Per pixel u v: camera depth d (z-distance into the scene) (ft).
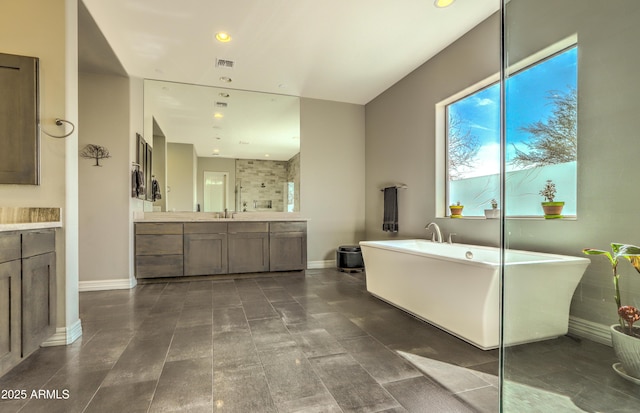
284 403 4.59
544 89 7.23
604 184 6.20
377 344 6.68
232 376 5.34
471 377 5.32
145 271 12.31
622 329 5.60
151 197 14.07
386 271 9.60
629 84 5.81
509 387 4.95
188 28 9.32
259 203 15.38
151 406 4.51
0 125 6.34
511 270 6.19
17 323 5.26
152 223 12.41
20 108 6.45
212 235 13.11
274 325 7.82
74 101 7.11
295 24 9.21
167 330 7.48
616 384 5.02
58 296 6.63
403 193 13.24
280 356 6.10
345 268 14.97
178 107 14.26
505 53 7.91
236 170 15.15
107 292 11.15
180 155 14.49
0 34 6.50
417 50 10.88
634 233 5.76
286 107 15.51
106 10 8.39
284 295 10.74
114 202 11.82
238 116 15.02
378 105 15.31
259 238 13.76
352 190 16.61
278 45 10.41
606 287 6.07
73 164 7.02
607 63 6.13
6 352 4.99
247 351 6.32
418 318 8.29
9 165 6.35
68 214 6.81
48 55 6.72
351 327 7.68
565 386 4.98
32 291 5.72
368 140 16.38
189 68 12.03
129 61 11.30
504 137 7.91
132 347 6.52
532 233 7.56
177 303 9.77
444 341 6.84
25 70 6.49
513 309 6.19
